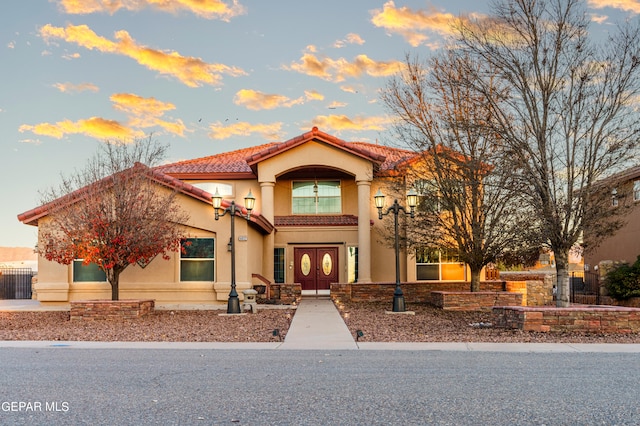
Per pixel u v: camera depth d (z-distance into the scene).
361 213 25.72
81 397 7.39
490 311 20.36
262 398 7.31
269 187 25.98
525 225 19.70
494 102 19.08
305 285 27.62
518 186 16.55
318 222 27.30
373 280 27.30
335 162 25.81
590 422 6.23
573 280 27.52
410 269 27.11
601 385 8.00
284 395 7.47
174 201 20.81
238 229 21.62
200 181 28.45
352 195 28.53
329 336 13.66
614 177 15.79
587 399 7.20
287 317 16.95
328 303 22.77
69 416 6.52
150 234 18.67
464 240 22.05
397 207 19.72
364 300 24.03
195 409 6.79
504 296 20.89
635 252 26.30
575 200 15.43
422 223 22.80
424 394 7.49
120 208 18.58
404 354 11.05
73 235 18.52
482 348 11.75
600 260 30.78
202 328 15.34
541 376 8.66
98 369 9.38
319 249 27.78
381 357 10.67
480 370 9.19
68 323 16.95
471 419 6.33
